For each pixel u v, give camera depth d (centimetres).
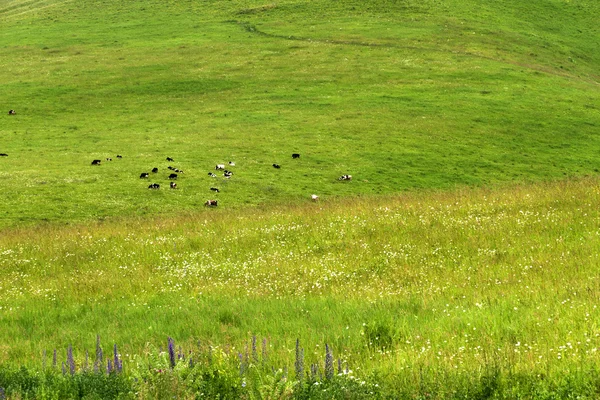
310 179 4978
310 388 969
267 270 2216
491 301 1602
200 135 6241
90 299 2003
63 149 5778
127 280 2205
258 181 4838
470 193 3853
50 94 8106
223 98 7769
